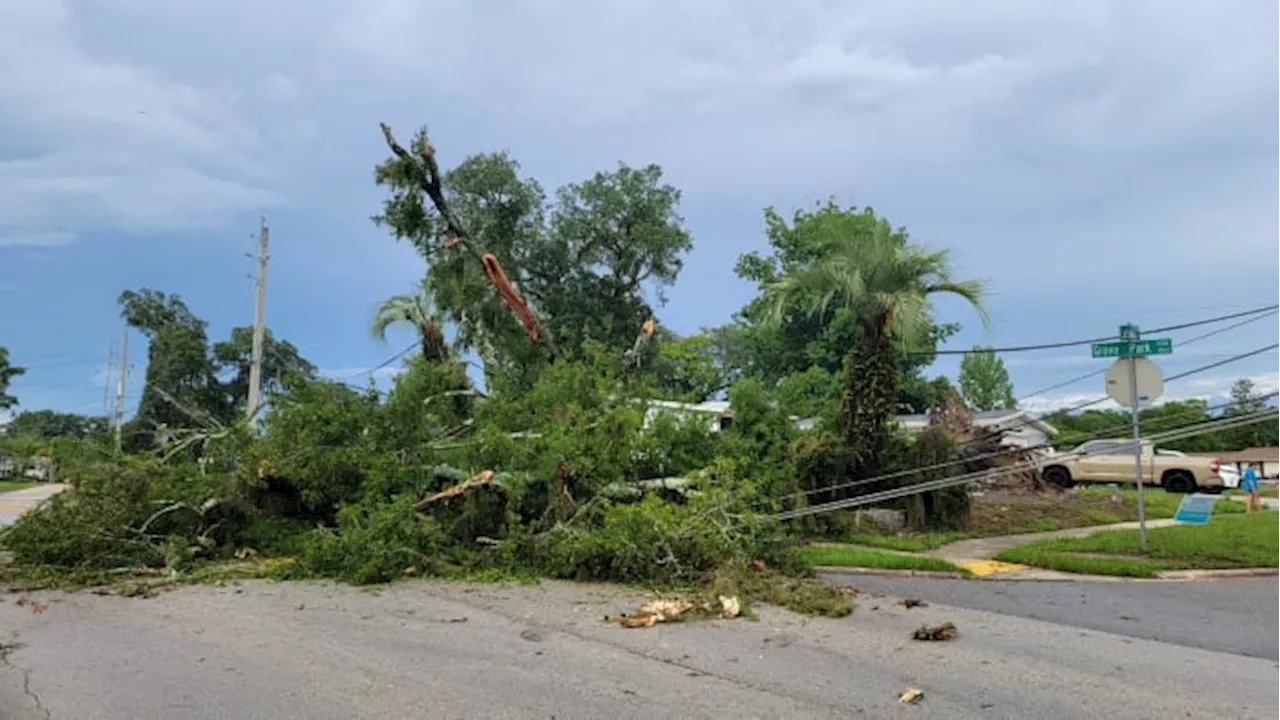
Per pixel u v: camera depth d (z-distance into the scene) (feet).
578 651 21.58
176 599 29.27
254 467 39.88
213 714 16.53
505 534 36.24
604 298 108.88
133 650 21.83
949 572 34.32
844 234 53.98
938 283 51.80
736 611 25.96
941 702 17.37
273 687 18.31
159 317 151.33
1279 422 186.19
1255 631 23.93
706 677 19.16
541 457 38.83
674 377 104.06
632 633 23.68
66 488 38.24
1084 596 29.25
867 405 51.80
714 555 32.22
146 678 19.10
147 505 37.04
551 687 18.30
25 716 16.43
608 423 41.27
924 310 49.88
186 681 18.83
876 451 51.70
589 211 108.27
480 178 97.55
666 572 31.76
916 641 22.70
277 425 41.11
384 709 16.80
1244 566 34.63
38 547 34.53
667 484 42.19
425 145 55.77
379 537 33.01
